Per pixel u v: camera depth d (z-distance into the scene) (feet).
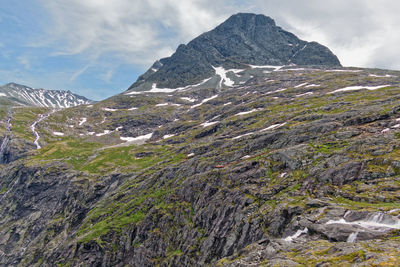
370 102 276.62
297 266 89.40
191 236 199.41
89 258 237.86
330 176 161.07
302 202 149.28
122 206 292.61
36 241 349.41
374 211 111.14
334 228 111.34
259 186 187.73
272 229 146.30
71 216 365.40
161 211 236.84
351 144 178.70
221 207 194.70
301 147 200.54
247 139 286.05
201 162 271.49
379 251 82.07
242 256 130.11
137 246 225.15
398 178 135.85
